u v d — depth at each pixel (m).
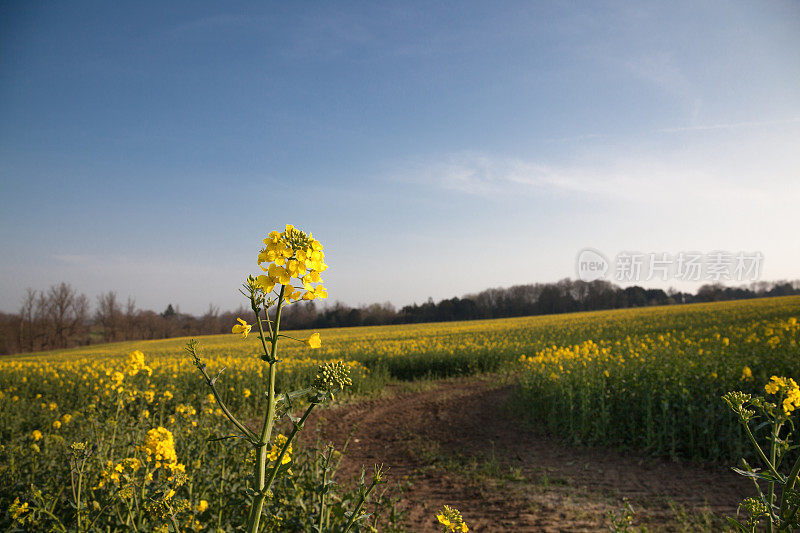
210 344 33.69
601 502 4.85
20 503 2.90
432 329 35.62
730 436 5.79
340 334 36.72
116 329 56.91
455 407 10.78
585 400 7.32
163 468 2.72
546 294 62.56
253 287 1.46
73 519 2.87
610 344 13.45
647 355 9.15
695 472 5.58
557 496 5.09
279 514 2.58
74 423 6.74
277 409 1.47
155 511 2.39
